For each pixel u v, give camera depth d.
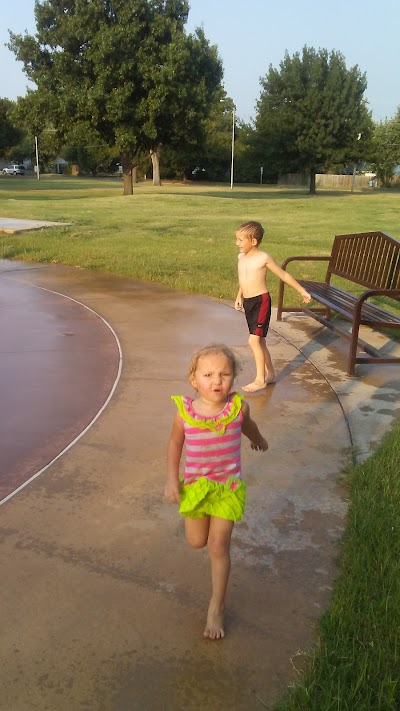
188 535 2.67
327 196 45.88
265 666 2.35
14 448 4.20
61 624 2.56
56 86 41.31
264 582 2.83
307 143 53.88
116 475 3.82
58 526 3.26
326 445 4.26
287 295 9.13
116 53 38.12
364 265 6.96
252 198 39.91
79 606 2.67
